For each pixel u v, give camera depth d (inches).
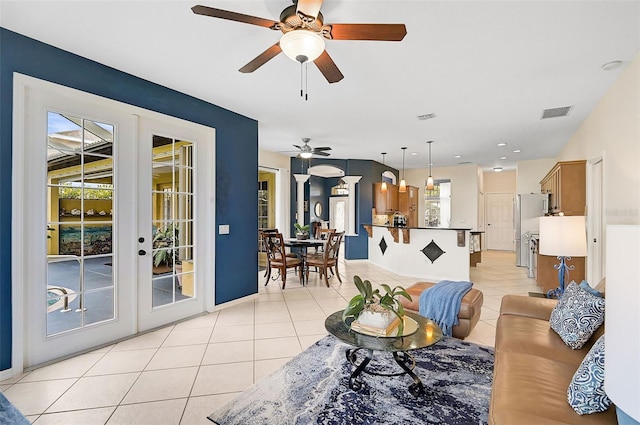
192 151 144.5
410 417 73.1
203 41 96.2
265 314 148.8
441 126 190.9
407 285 212.5
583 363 52.3
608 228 27.8
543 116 170.9
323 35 74.4
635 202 110.4
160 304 132.0
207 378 91.0
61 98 102.4
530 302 102.6
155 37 94.2
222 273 157.0
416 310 126.0
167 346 112.7
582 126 183.8
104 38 94.7
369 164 319.3
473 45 98.0
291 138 224.4
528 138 221.1
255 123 177.2
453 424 70.7
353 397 81.0
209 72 117.3
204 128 146.9
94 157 111.4
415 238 239.6
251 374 93.1
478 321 138.2
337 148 260.2
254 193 176.2
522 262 281.6
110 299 116.5
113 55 104.8
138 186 123.9
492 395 58.6
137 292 123.8
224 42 96.8
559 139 223.8
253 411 75.8
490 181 406.6
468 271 219.5
